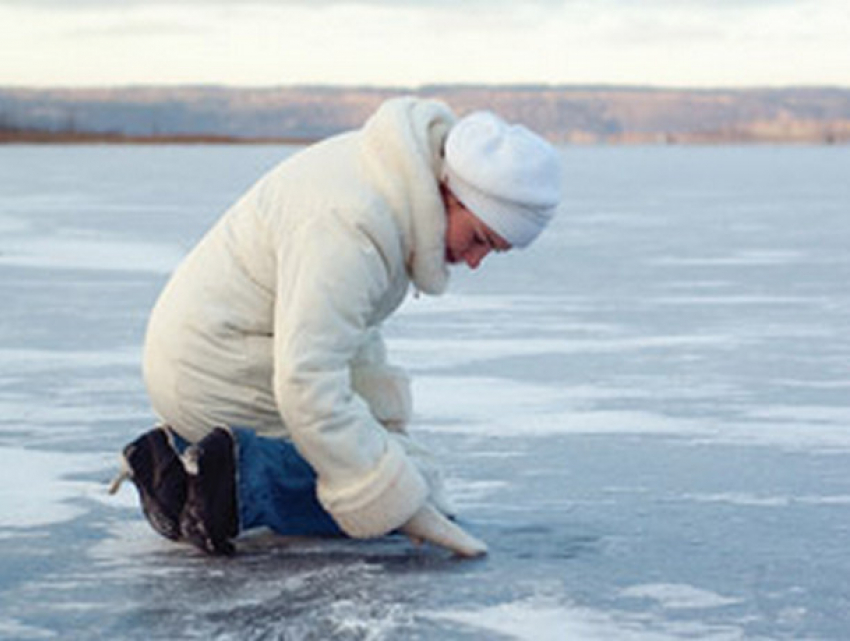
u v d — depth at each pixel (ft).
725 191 107.65
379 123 12.07
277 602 11.00
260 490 12.24
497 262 43.78
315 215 11.91
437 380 21.54
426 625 10.49
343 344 11.91
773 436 17.49
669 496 14.46
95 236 53.42
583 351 24.72
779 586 11.50
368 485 12.00
